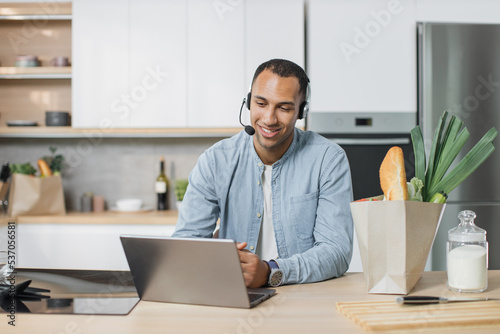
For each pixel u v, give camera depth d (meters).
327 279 1.38
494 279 1.35
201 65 3.14
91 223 2.96
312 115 3.05
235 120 3.14
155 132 3.17
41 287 1.27
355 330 0.91
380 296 1.16
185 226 1.61
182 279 1.09
